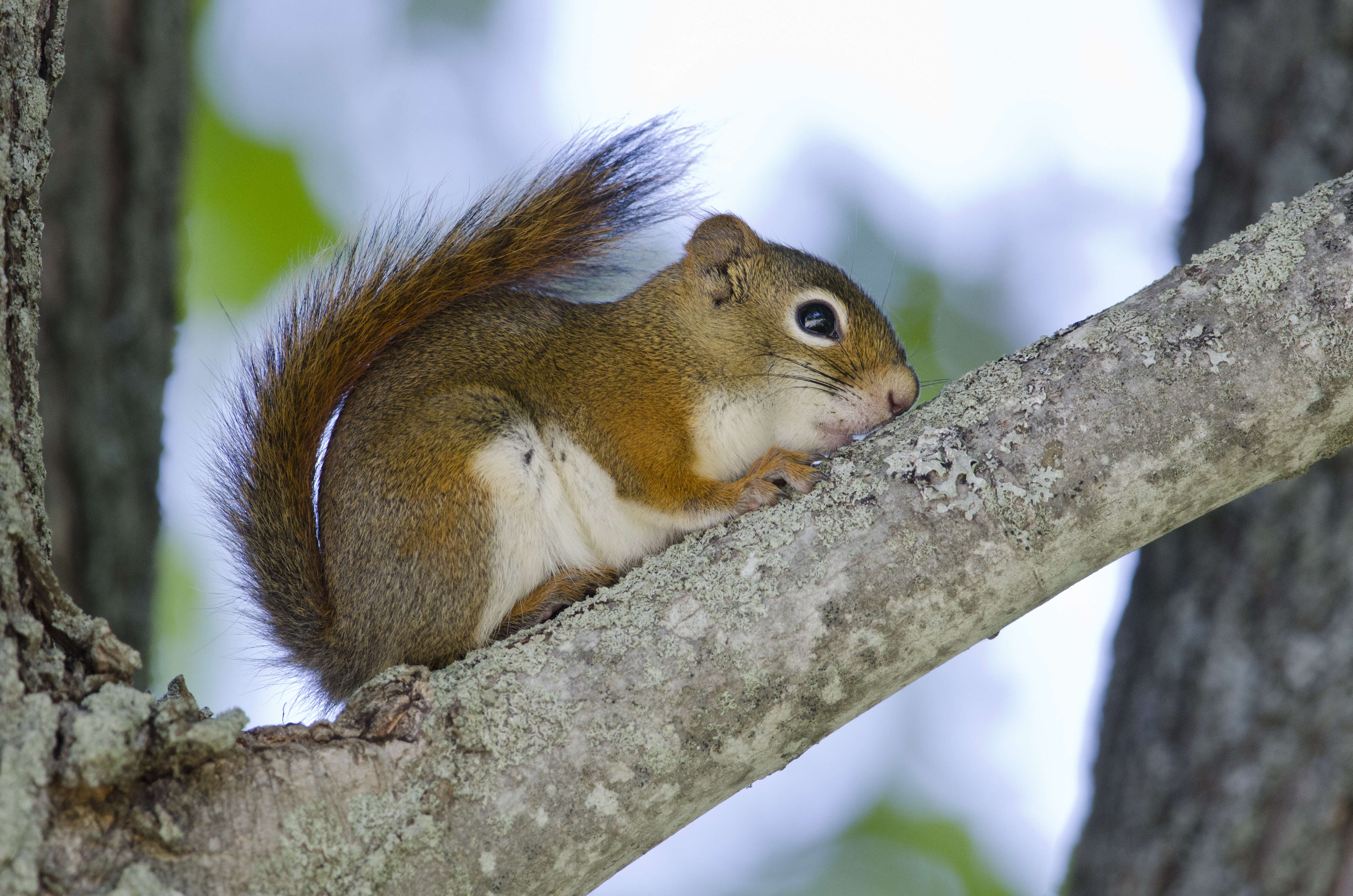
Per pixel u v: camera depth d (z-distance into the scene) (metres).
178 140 9.80
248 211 12.13
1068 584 5.71
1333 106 9.23
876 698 5.59
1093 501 5.59
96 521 9.02
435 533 7.96
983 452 5.70
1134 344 5.77
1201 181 9.83
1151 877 8.35
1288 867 8.00
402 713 5.23
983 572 5.57
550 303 9.40
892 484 5.74
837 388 9.45
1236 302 5.71
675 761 5.30
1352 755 8.11
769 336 9.46
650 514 8.78
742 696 5.40
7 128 5.41
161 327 9.61
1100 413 5.67
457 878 4.98
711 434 9.23
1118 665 9.38
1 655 4.71
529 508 8.17
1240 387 5.59
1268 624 8.60
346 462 8.27
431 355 8.73
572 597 8.07
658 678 5.38
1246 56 9.67
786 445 9.62
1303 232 5.80
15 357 5.28
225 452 8.60
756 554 5.67
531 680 5.37
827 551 5.62
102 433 9.13
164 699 5.19
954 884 11.47
